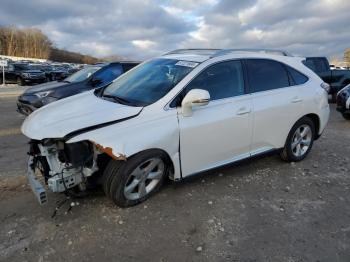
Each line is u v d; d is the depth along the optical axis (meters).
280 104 4.73
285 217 3.68
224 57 4.33
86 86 8.10
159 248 3.11
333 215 3.75
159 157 3.73
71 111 3.78
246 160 4.59
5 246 3.09
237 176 4.70
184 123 3.81
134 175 3.64
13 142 6.48
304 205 3.96
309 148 5.43
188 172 4.02
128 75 4.77
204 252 3.07
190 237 3.28
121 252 3.04
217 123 4.06
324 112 5.44
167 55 4.93
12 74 25.34
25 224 3.44
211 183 4.44
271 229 3.45
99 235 3.28
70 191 3.62
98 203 3.84
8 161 5.29
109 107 3.78
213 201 3.97
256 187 4.38
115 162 3.52
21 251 3.03
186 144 3.87
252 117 4.42
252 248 3.13
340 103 9.30
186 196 4.07
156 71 4.40
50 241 3.18
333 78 13.78
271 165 5.16
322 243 3.23
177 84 3.89
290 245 3.19
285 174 4.84
